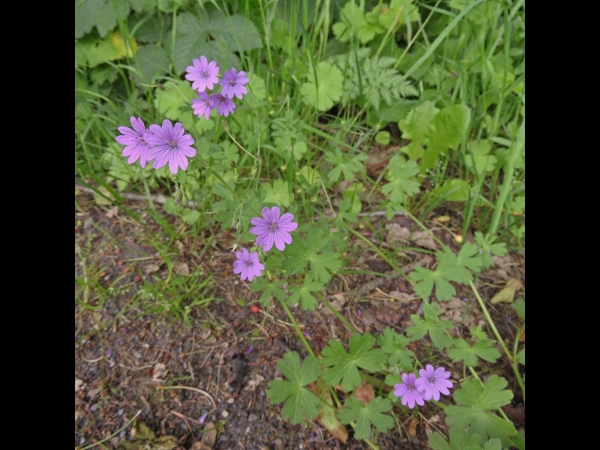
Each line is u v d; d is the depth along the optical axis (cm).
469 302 29
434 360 26
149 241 31
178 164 18
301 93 33
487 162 33
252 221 20
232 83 23
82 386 25
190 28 35
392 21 36
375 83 34
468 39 37
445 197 32
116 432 23
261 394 25
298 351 26
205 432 23
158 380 25
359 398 24
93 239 31
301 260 24
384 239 32
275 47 36
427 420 24
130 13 36
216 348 26
